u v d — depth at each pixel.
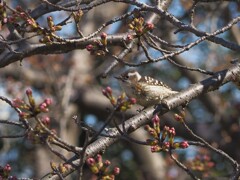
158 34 10.32
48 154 15.14
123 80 7.55
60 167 5.47
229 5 14.09
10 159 14.97
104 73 7.11
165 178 13.87
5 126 13.46
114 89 15.89
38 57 15.12
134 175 15.78
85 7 6.33
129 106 4.86
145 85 7.44
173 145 5.46
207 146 5.97
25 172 15.07
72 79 14.92
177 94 6.59
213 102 15.70
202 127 15.52
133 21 6.05
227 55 14.73
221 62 14.71
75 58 16.33
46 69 15.12
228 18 14.43
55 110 13.70
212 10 13.05
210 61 14.70
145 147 15.71
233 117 15.47
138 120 6.30
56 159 15.20
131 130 6.24
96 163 5.00
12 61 7.21
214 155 13.74
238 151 15.27
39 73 15.28
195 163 10.62
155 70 15.54
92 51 6.02
